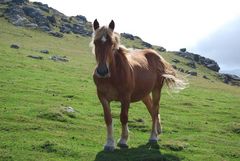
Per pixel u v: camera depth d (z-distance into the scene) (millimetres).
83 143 16375
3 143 15188
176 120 27328
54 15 149125
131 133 20203
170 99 41094
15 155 13961
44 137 16703
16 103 25375
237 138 22891
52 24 134375
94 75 14258
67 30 132625
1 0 140500
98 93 14516
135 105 32281
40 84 37344
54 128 18766
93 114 25016
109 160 13922
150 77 16438
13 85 33688
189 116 31203
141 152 15266
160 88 17641
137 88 15648
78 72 56250
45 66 54844
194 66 136125
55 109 22375
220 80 125125
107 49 13375
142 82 15828
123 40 147750
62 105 26344
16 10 128375
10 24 115375
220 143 19969
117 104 30656
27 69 47969
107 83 14078
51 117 20922
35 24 121000
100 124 21672
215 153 17188
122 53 14562
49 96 30859
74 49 102375
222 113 35156
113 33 13805
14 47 72750
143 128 22000
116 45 13945
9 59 53781
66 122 20766
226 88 86438
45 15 142500
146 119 25969
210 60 150875
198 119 29797
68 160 13992
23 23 118812
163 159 14500
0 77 37844
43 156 14164
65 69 56969
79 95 33875
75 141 16609
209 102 44688
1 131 17078
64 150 14867
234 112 36500
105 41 13336
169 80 17766
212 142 19969
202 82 94250
